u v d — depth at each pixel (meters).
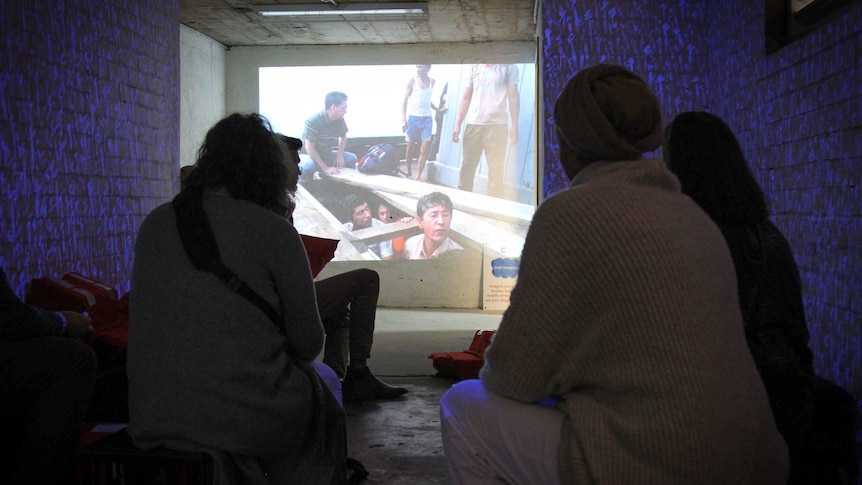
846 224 2.54
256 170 1.82
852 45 2.48
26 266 3.26
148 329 1.69
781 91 3.17
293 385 1.77
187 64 7.92
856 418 2.27
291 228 1.81
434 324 7.12
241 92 9.05
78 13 3.77
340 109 8.91
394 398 3.75
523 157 8.69
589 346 1.14
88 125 3.88
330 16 7.44
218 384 1.65
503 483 1.33
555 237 1.16
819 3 2.89
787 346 1.54
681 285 1.11
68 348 2.02
